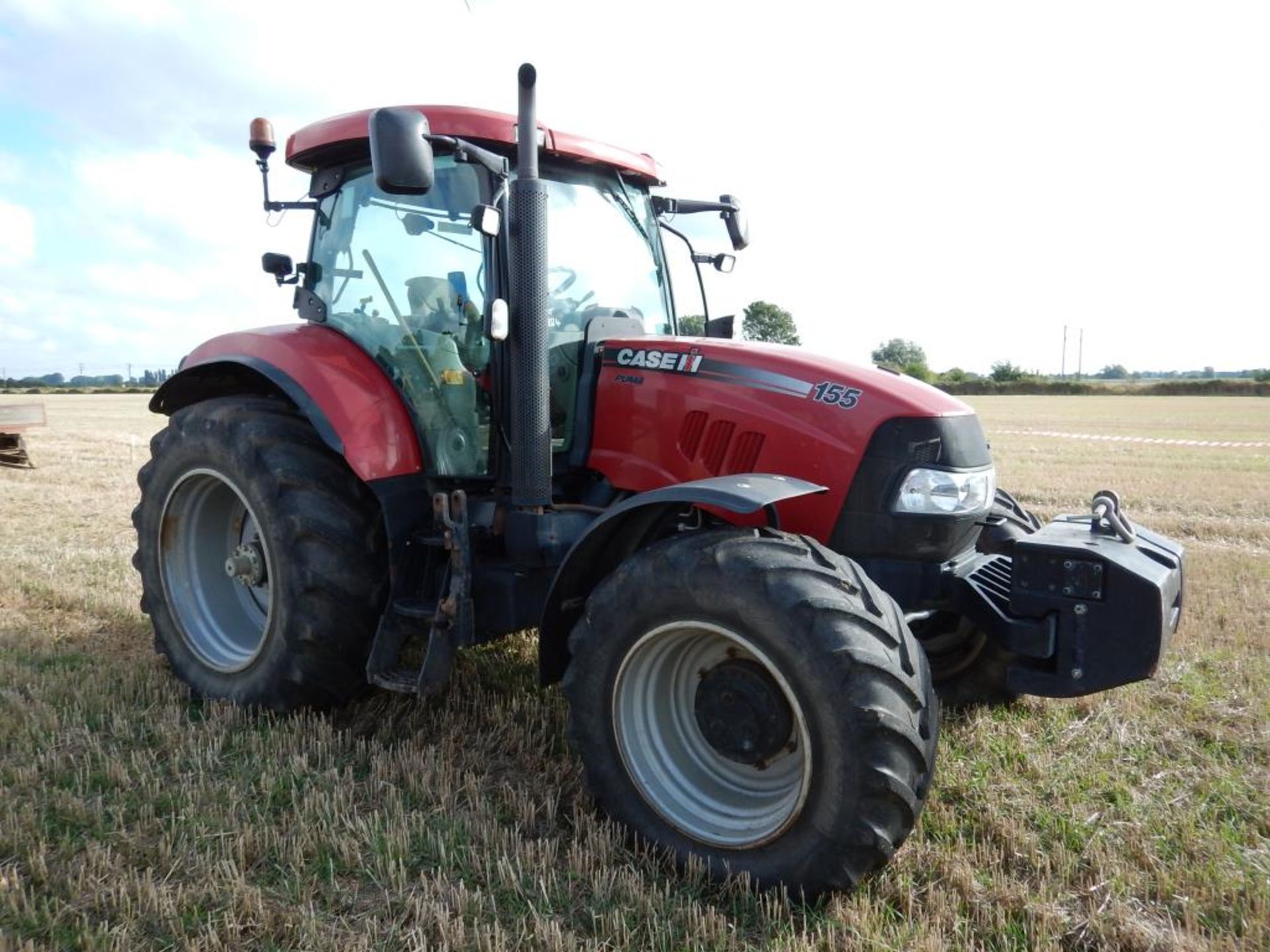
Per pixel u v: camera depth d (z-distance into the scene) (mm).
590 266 3740
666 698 2902
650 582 2688
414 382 3621
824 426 3088
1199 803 3113
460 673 4242
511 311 3277
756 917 2494
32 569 6266
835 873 2430
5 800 2979
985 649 3842
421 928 2369
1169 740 3615
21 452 12430
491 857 2736
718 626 2580
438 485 3639
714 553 2594
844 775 2379
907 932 2387
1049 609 2893
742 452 3207
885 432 3023
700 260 4430
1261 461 14992
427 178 2959
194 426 3812
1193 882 2652
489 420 3561
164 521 4027
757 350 3330
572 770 3330
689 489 2660
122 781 3131
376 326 3762
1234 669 4387
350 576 3492
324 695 3604
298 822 2855
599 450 3564
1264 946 2377
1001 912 2502
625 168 3787
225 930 2367
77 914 2434
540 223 3199
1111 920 2492
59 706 3791
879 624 2461
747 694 2648
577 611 3115
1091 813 3062
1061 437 21016
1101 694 4059
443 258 3574
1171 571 2977
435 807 3018
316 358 3648
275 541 3506
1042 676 2936
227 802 3016
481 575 3416
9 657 4359
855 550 3072
